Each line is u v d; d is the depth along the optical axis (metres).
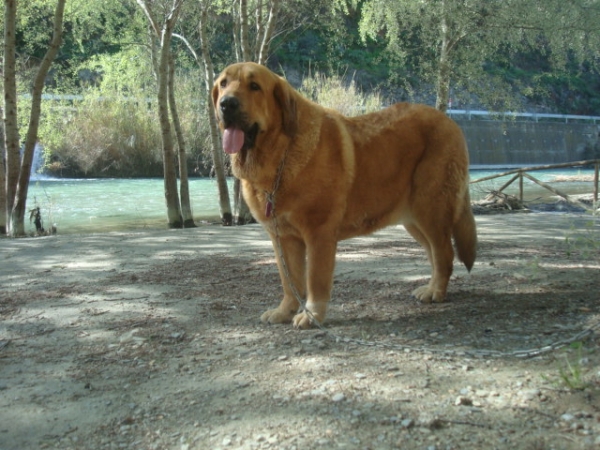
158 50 17.36
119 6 16.84
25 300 5.48
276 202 4.21
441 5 16.08
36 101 11.66
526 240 8.73
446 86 17.17
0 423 2.98
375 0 18.06
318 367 3.47
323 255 4.29
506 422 2.67
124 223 14.60
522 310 4.50
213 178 21.91
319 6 16.84
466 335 3.98
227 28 24.05
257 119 3.98
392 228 10.59
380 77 37.88
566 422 2.62
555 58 18.62
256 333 4.23
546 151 40.22
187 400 3.13
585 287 5.17
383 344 3.78
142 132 27.69
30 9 16.02
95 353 3.95
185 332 4.31
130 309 5.02
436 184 4.73
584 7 17.16
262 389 3.20
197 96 26.44
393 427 2.68
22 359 3.89
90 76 31.16
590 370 3.18
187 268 6.88
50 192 21.16
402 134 4.69
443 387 3.09
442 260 4.88
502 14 16.14
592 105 50.97
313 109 4.31
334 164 4.24
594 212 6.23
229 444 2.64
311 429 2.71
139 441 2.74
